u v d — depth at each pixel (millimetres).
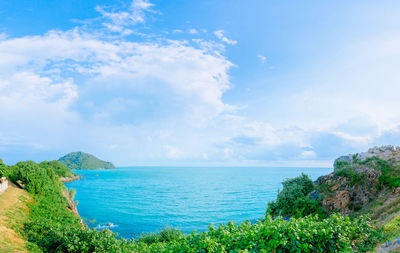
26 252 15781
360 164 32656
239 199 110812
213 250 11828
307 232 12336
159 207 90812
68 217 30672
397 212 19016
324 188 32750
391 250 10180
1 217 20969
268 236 12406
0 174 32438
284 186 36062
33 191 33375
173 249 13695
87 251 17578
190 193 139625
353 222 14859
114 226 59938
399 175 27281
